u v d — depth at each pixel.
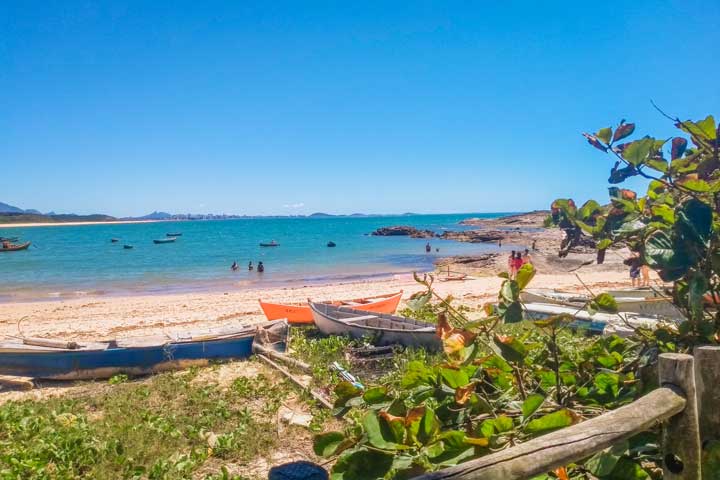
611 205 3.62
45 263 44.38
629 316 10.27
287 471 2.19
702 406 2.38
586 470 2.71
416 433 2.67
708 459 2.35
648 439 2.73
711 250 3.03
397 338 11.14
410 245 63.47
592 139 3.42
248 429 7.31
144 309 20.67
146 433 7.05
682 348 3.31
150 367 10.62
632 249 3.55
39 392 9.71
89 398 8.93
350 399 3.32
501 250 52.34
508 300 3.44
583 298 13.34
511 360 3.37
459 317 3.91
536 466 1.96
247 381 9.61
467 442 2.61
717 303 3.25
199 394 8.91
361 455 2.66
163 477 5.84
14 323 17.97
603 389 3.40
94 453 6.34
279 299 22.97
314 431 7.15
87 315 19.45
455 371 3.29
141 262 44.75
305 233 103.38
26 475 5.82
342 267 39.78
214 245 68.12
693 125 3.12
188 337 11.49
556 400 3.59
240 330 12.10
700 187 3.02
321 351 11.21
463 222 168.88
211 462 6.48
